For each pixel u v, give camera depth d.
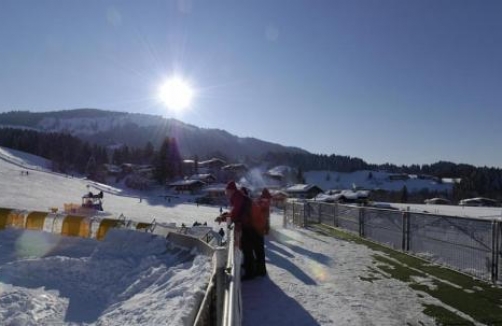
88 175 119.88
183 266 9.54
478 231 8.03
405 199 116.31
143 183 112.50
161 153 117.44
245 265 8.05
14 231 16.44
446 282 7.60
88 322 7.41
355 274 8.45
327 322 5.62
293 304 6.41
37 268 10.73
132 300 7.94
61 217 17.06
